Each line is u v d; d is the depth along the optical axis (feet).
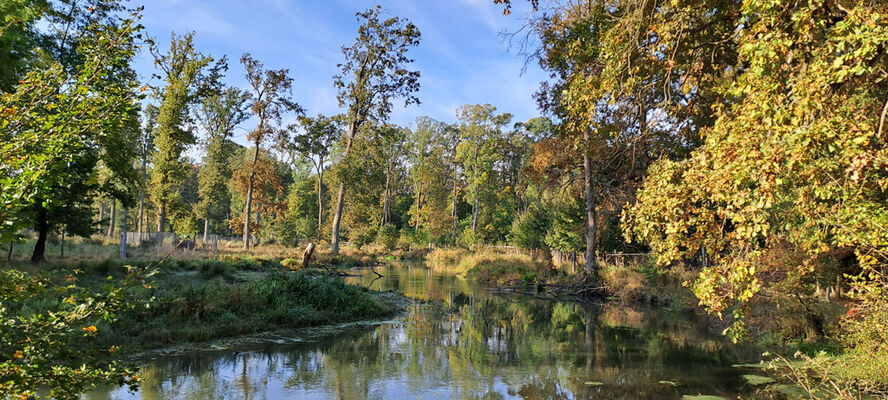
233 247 138.72
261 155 146.10
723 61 30.17
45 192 10.41
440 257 160.04
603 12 33.63
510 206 205.05
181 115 101.50
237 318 41.83
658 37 26.61
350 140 134.51
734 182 16.19
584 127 34.27
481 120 211.82
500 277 97.55
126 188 75.77
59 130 10.34
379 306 55.52
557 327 50.11
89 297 11.45
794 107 15.83
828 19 18.30
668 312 62.23
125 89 11.72
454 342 41.34
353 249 168.86
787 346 38.14
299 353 35.35
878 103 19.94
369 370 31.65
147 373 28.53
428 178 228.22
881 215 15.92
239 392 26.11
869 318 24.82
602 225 90.43
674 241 19.81
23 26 18.12
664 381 30.45
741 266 17.07
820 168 16.39
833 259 34.99
